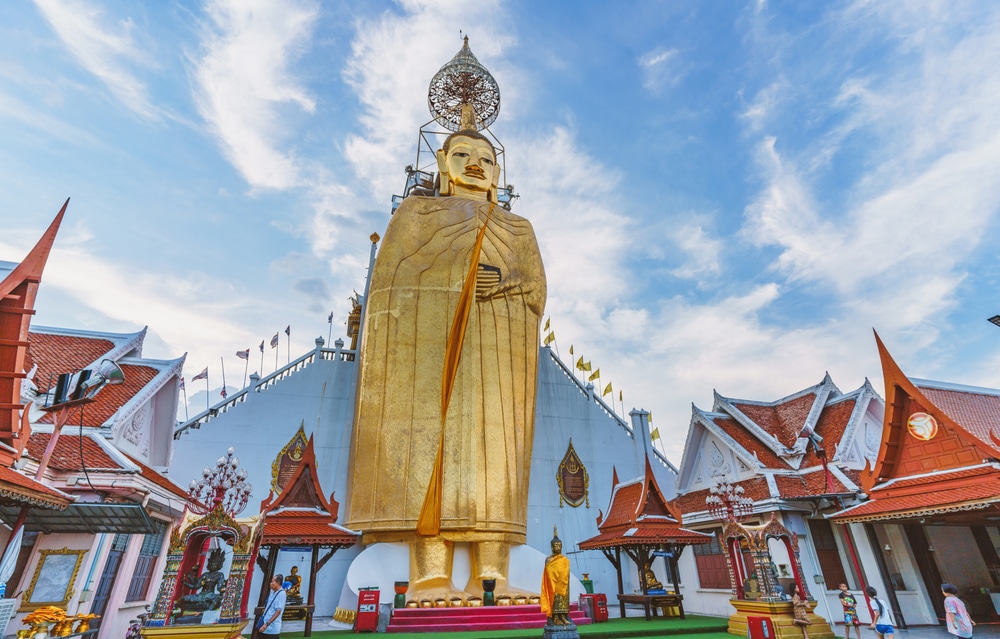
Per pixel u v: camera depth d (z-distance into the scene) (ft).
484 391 78.33
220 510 36.78
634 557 63.26
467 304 79.25
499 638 47.80
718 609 65.82
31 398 42.88
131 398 52.01
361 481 73.67
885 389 51.52
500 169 101.86
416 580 65.98
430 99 115.65
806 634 44.45
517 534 74.18
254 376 88.58
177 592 34.76
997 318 44.88
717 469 73.77
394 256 84.43
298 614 51.06
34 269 33.68
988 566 58.70
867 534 55.36
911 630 50.01
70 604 39.63
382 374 77.92
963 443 45.03
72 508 35.60
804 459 65.36
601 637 49.01
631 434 102.42
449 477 71.72
